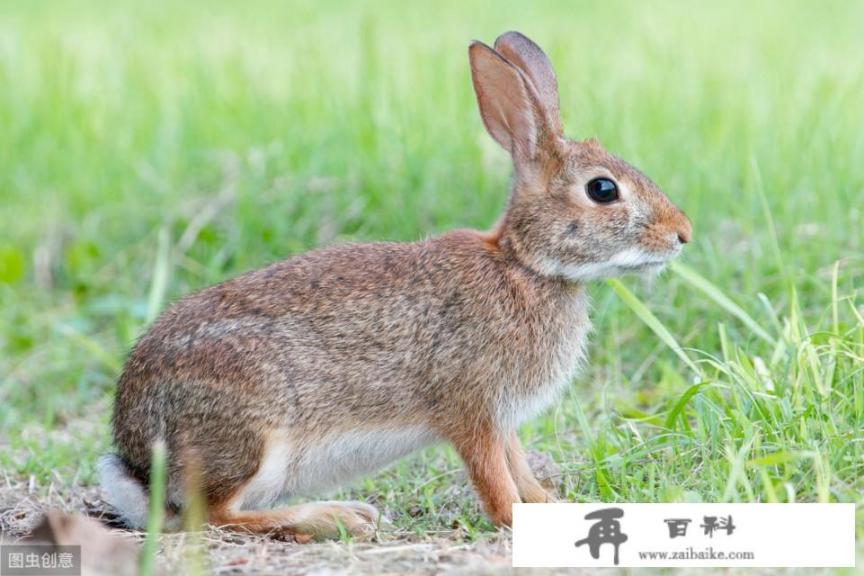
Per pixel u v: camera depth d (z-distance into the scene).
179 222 16.00
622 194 10.09
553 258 10.16
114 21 25.55
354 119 16.50
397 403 10.18
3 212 16.80
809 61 20.33
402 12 25.45
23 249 16.38
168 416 9.88
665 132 16.02
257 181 15.98
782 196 14.12
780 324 12.33
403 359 10.13
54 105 18.81
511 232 10.30
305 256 10.58
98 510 10.78
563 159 10.23
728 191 14.59
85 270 15.92
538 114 10.24
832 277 11.91
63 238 16.44
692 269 12.92
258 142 16.88
